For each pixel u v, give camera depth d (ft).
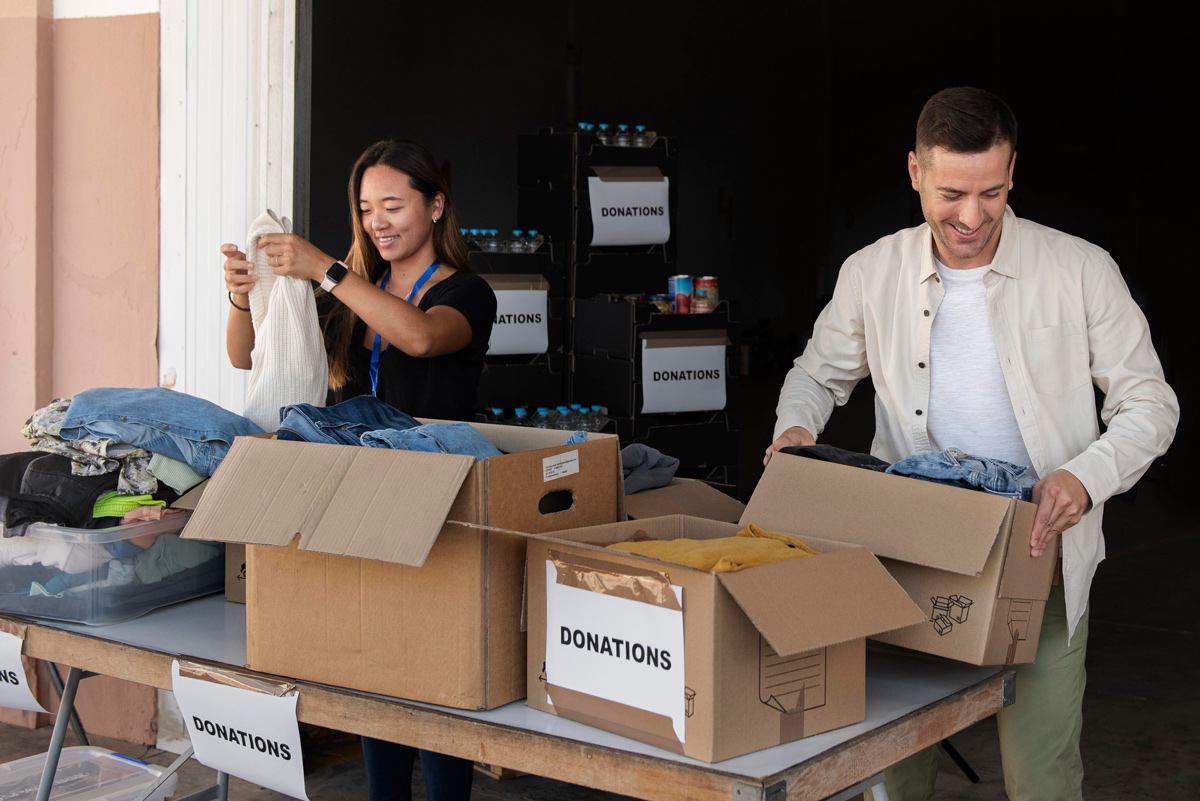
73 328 10.39
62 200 10.32
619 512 5.50
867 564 4.54
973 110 5.43
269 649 5.20
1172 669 13.75
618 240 13.53
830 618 4.19
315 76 15.98
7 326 10.48
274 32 9.50
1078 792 6.41
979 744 11.21
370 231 7.47
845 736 4.44
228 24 9.55
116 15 9.90
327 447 5.01
